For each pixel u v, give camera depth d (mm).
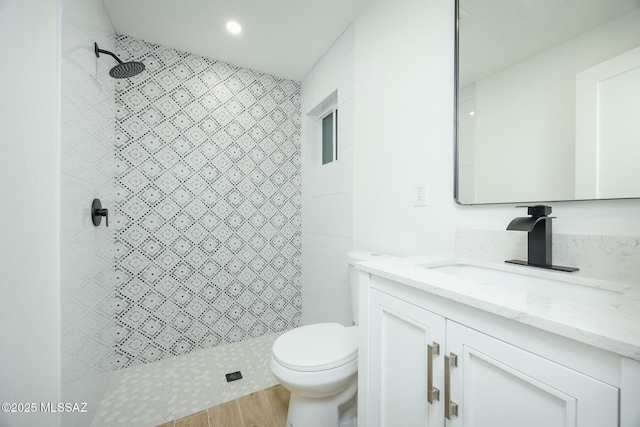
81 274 1217
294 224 2486
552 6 833
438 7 1190
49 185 976
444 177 1169
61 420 1002
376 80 1562
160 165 1983
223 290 2195
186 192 2068
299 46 2006
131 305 1887
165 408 1454
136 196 1909
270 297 2373
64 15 1038
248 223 2293
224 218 2201
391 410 802
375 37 1564
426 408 683
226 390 1606
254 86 2322
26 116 891
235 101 2244
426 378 686
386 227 1491
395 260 982
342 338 1255
